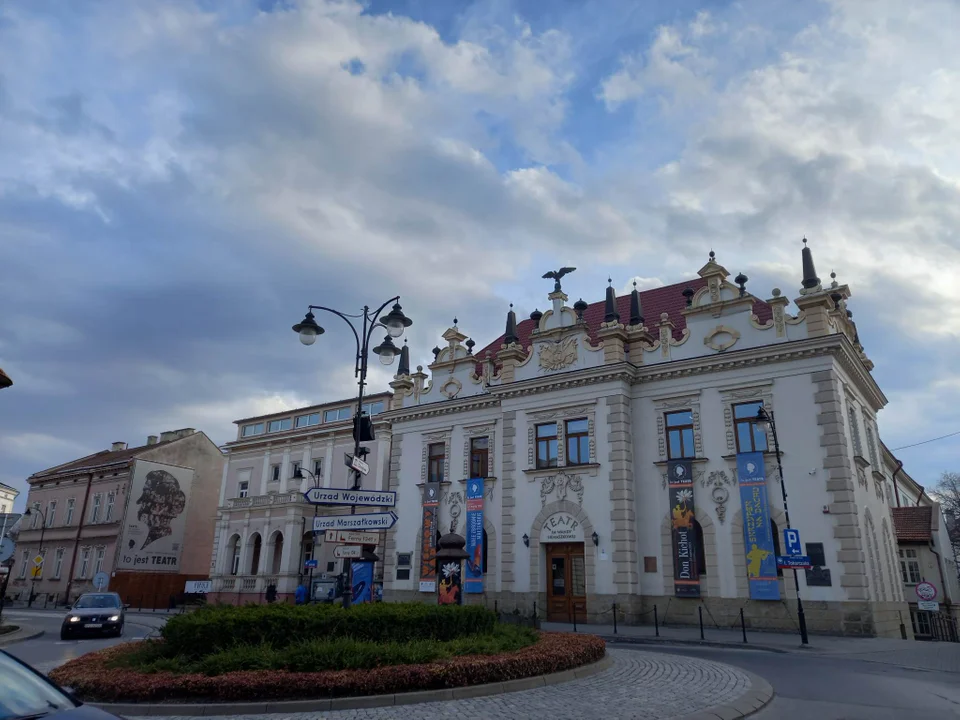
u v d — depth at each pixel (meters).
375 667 11.02
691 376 29.20
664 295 36.03
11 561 62.28
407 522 36.03
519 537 31.28
